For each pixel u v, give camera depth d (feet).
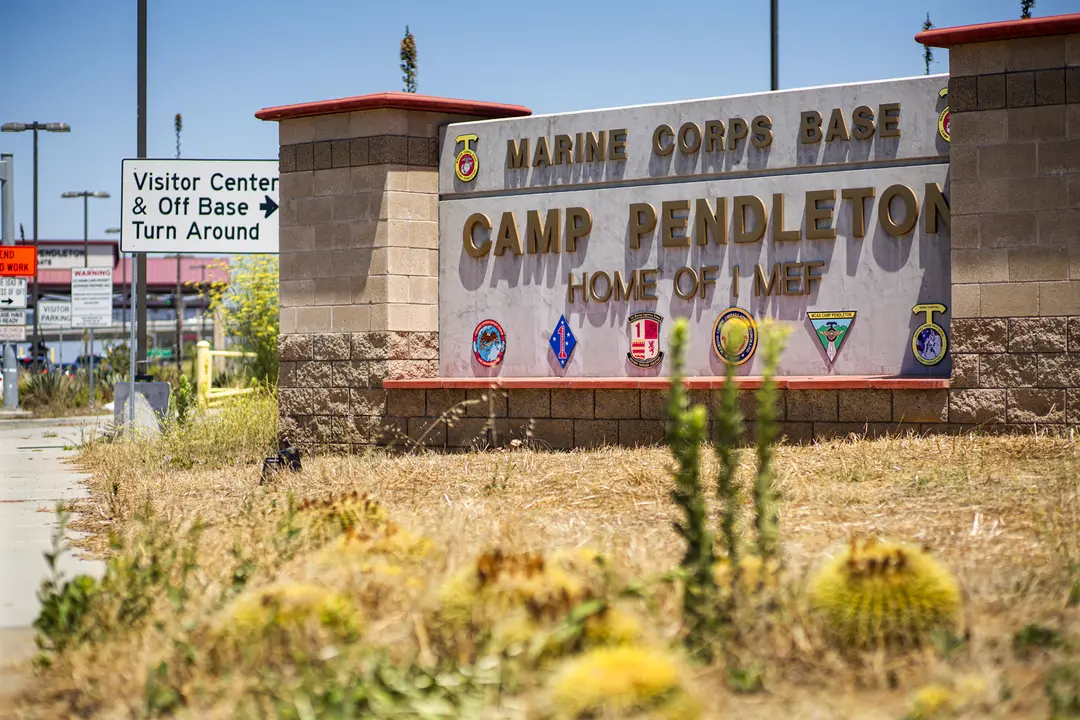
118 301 270.05
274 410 49.24
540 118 44.01
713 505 26.22
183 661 14.46
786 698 12.23
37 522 31.17
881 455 33.14
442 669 12.55
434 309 45.44
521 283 44.24
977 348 37.45
